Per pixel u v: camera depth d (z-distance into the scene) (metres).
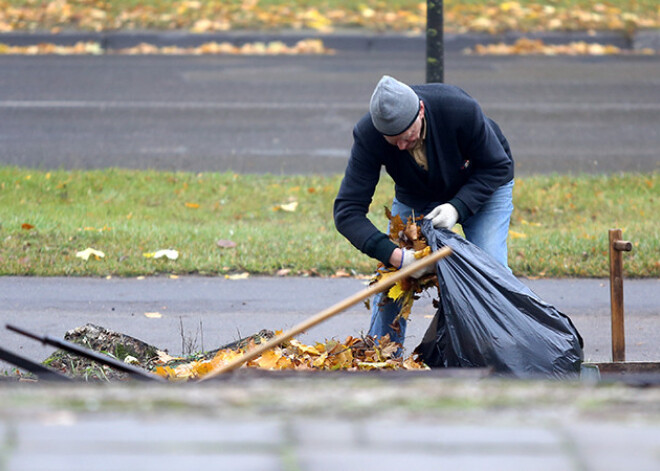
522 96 37.06
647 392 3.81
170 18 46.47
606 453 3.10
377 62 41.75
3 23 45.41
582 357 11.31
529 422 3.37
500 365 10.83
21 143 31.31
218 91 37.59
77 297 18.64
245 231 23.00
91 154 30.31
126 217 24.42
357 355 12.03
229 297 18.75
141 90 37.75
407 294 11.95
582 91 37.91
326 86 38.06
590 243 21.69
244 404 3.61
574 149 31.23
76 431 3.26
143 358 13.41
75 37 44.62
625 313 17.75
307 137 32.25
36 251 21.14
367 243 11.97
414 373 7.47
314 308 18.03
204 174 28.09
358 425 3.36
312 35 44.72
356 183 12.38
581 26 45.53
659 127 33.75
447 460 3.06
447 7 47.34
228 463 3.02
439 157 12.04
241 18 46.53
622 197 26.22
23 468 2.95
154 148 31.05
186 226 23.58
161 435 3.24
